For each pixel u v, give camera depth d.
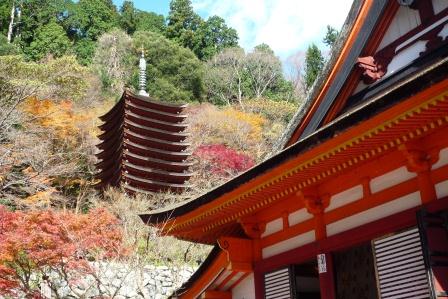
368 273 10.81
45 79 31.20
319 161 7.48
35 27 54.41
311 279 10.80
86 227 13.96
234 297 11.42
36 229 13.41
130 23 65.81
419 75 5.45
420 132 6.76
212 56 64.31
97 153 33.38
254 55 60.94
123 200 24.84
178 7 68.12
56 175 28.25
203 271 11.61
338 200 8.88
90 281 15.87
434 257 6.41
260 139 43.22
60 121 31.61
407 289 7.27
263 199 9.52
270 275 10.17
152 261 18.59
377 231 7.86
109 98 47.47
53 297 15.26
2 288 13.50
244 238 10.73
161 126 34.34
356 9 9.80
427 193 7.20
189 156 34.28
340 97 10.02
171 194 29.47
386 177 8.02
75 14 59.75
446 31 8.43
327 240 8.79
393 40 9.48
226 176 33.62
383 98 5.95
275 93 59.47
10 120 27.17
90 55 57.03
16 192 25.28
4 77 28.59
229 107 50.47
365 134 6.53
